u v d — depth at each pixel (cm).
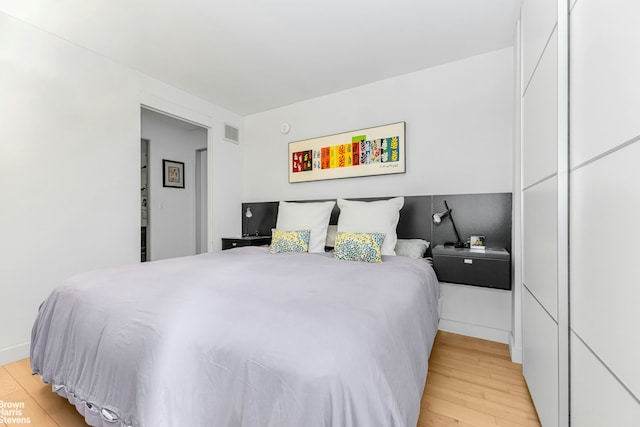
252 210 363
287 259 202
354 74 270
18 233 195
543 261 127
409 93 267
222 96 320
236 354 80
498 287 189
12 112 192
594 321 85
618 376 72
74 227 221
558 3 105
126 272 152
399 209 243
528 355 157
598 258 83
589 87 89
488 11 186
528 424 132
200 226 472
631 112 68
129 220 256
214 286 125
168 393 87
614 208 75
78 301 125
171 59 246
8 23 190
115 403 100
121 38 216
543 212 127
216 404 80
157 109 283
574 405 98
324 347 75
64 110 216
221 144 349
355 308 99
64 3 178
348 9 185
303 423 67
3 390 159
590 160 88
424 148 259
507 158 227
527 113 160
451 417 137
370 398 70
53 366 128
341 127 304
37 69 203
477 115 238
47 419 135
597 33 84
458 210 239
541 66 129
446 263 204
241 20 195
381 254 219
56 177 212
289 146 337
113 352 103
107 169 242
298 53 236
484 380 169
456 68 246
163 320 97
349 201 258
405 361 93
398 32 209
